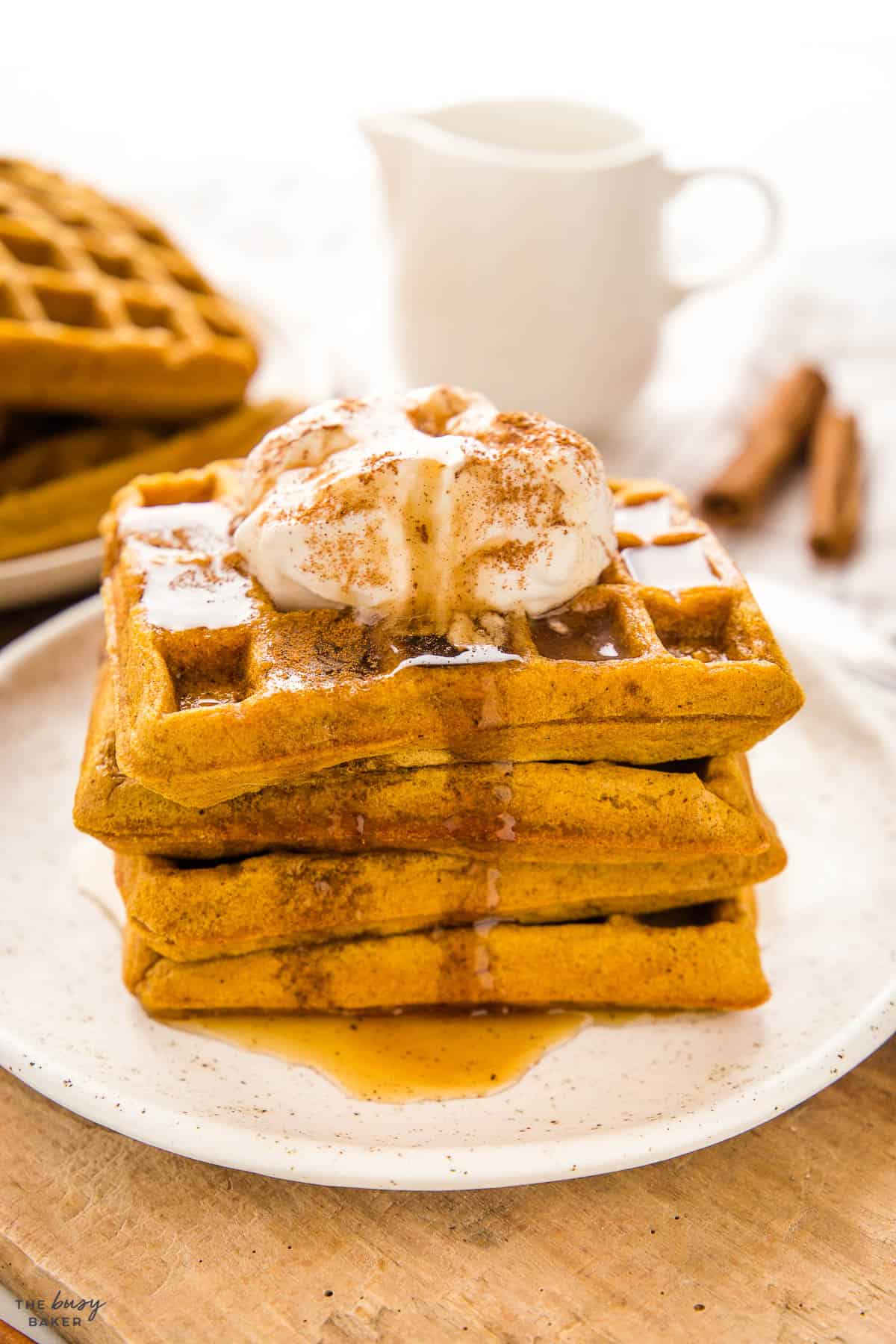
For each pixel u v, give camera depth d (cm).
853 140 83
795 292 66
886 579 48
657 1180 32
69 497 46
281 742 31
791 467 54
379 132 50
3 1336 31
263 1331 30
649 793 33
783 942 35
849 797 38
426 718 31
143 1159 32
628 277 50
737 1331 30
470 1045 33
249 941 33
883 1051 34
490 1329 30
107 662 36
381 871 33
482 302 50
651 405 57
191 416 49
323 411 34
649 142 50
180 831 33
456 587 32
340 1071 32
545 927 34
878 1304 30
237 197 75
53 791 38
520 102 53
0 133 80
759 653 33
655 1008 34
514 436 33
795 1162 32
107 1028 33
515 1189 31
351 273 67
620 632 33
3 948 34
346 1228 31
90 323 49
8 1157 32
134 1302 30
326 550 32
